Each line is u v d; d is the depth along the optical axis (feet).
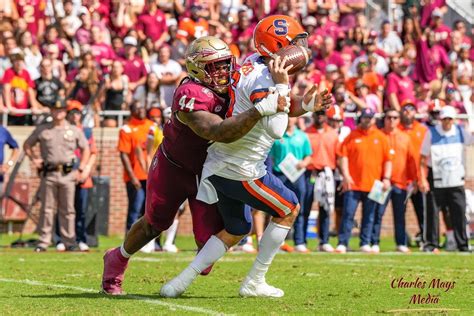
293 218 38.17
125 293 40.34
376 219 78.18
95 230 80.02
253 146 36.35
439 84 104.17
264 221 81.87
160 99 90.84
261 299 38.34
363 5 116.57
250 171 36.65
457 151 77.87
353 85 98.89
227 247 38.55
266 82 35.78
